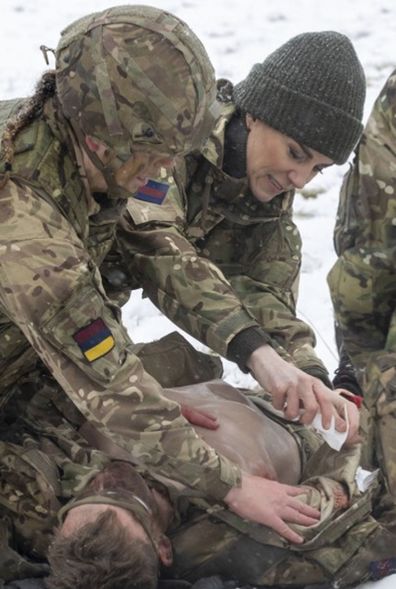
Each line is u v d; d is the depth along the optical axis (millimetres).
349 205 3943
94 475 3820
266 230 4621
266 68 4211
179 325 4074
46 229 3383
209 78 3453
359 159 3869
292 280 4695
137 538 3488
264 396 4398
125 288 4297
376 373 3971
